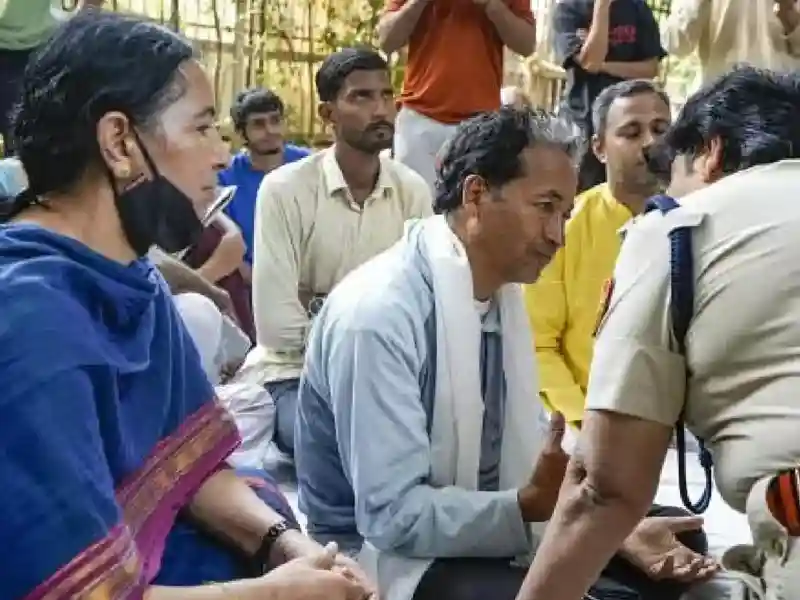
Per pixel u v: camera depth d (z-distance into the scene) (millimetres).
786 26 4328
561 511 1513
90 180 1294
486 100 4105
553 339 2822
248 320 3689
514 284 2072
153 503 1413
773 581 1389
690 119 1556
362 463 1866
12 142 1330
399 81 5492
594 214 2822
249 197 4031
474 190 1936
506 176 1913
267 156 4051
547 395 2725
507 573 1896
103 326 1296
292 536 1591
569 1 4699
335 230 3180
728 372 1402
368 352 1870
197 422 1557
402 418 1866
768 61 4344
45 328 1167
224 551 1621
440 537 1857
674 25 4523
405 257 1982
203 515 1608
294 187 3152
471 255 1975
